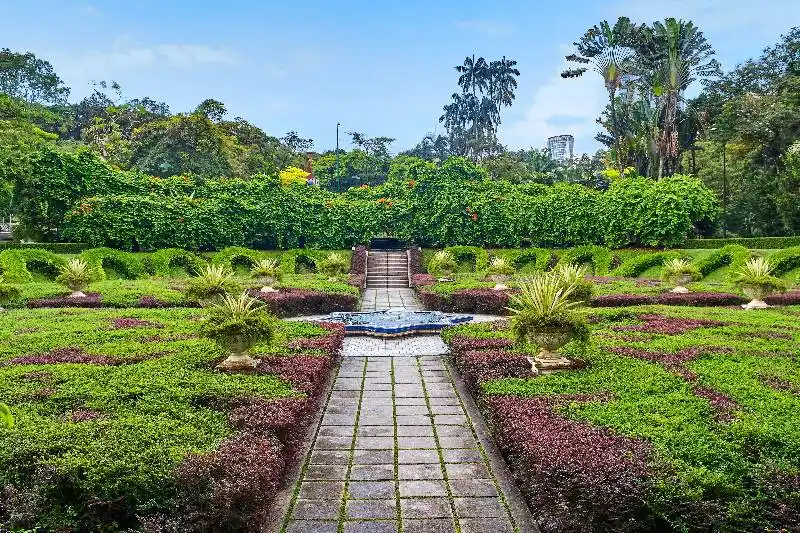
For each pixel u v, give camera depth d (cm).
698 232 2481
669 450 369
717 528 307
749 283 1096
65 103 5041
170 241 2064
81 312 1018
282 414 463
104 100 5438
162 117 4278
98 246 1945
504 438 450
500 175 3931
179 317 977
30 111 3475
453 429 557
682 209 2019
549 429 423
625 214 2108
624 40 2672
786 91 2344
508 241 2292
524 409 477
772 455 362
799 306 1088
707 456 359
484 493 419
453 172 2402
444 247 2358
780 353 662
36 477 329
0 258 1485
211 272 1065
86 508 325
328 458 484
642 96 2844
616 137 2995
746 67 2856
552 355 639
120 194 2111
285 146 5519
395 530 366
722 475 328
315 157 6162
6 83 4372
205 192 2238
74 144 3691
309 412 546
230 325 610
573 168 4491
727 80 2897
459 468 463
